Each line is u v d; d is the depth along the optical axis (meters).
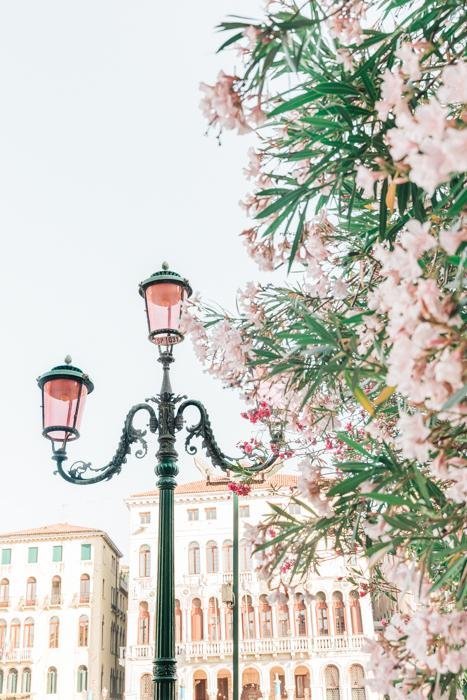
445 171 1.27
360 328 2.15
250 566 41.22
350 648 38.59
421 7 2.01
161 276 5.23
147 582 41.91
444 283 1.97
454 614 1.66
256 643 39.81
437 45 2.04
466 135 1.23
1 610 46.56
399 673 1.73
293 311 2.91
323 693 38.28
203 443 4.90
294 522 2.32
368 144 2.11
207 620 40.78
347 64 2.14
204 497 42.91
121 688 51.78
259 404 3.30
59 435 5.27
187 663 40.12
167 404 5.09
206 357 3.04
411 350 1.38
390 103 1.66
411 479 1.99
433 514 1.80
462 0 1.99
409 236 1.44
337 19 2.05
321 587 39.66
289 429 2.93
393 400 2.80
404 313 1.41
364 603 39.25
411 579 1.75
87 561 47.28
